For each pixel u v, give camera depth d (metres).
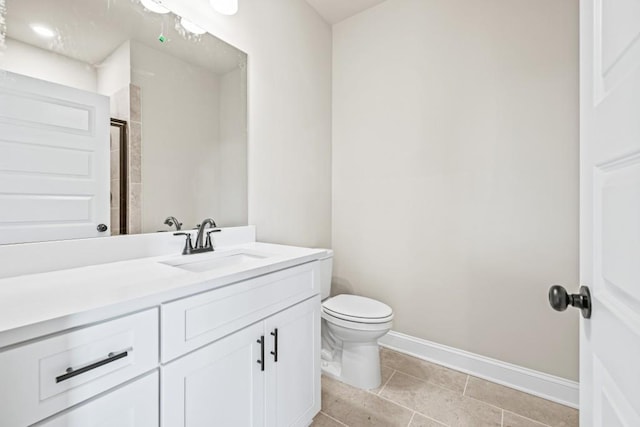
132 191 1.18
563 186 1.52
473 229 1.78
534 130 1.58
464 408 1.48
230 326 0.93
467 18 1.78
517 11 1.62
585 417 0.60
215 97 1.49
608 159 0.49
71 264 1.00
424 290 1.97
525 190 1.62
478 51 1.74
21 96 0.91
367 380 1.64
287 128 1.93
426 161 1.95
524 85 1.61
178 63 1.34
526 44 1.60
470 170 1.78
